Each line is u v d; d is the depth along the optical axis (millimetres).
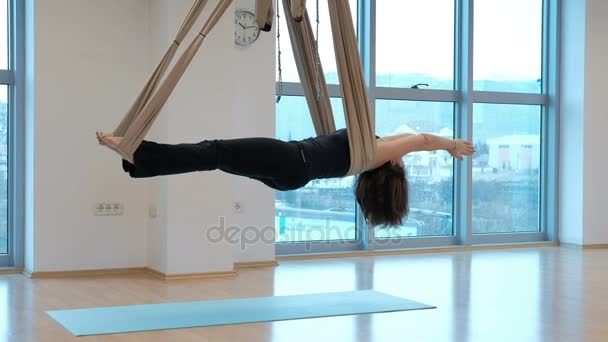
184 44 6750
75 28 6984
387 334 4809
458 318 5301
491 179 9586
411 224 9125
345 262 8117
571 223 9602
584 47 9414
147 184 7312
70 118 6992
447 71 9273
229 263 7094
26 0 7070
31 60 6914
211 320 5145
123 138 3385
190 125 6785
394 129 8969
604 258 8562
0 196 7172
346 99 3713
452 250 9148
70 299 5895
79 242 7059
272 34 7777
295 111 8336
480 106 9469
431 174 9258
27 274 6984
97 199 7121
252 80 7676
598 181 9531
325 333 4824
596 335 4809
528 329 4965
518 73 9664
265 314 5359
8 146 7172
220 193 7023
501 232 9664
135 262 7309
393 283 6781
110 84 7141
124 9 7184
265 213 7793
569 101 9625
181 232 6871
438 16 9188
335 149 3768
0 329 4852
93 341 4578
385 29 8883
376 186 3926
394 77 8953
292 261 8156
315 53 4250
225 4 3717
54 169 6941
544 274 7352
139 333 4785
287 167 3598
